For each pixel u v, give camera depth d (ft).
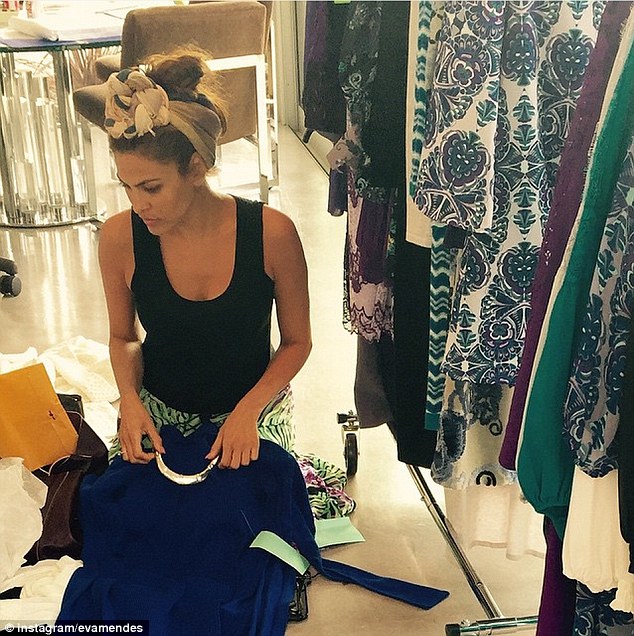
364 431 8.16
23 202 13.19
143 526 5.71
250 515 5.74
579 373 3.77
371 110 5.58
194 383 6.33
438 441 5.65
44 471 6.55
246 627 5.32
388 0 5.24
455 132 4.57
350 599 6.16
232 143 16.83
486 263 4.96
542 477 4.08
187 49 6.06
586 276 3.78
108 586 5.40
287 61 17.70
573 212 3.94
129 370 6.39
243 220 6.06
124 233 6.17
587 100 3.85
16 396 6.51
